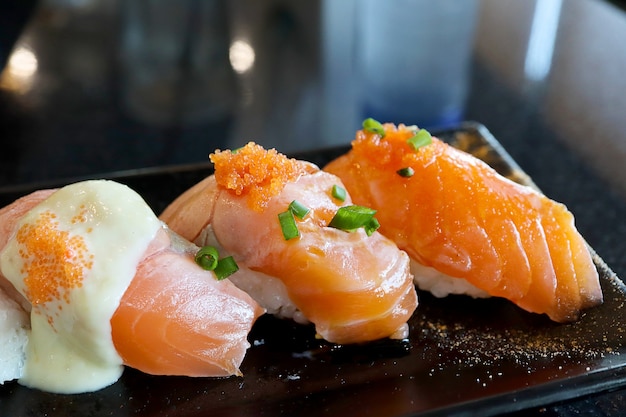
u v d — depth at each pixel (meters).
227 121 0.37
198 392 0.23
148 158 0.34
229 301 0.23
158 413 0.23
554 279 0.25
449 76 0.39
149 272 0.23
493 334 0.25
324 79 0.40
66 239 0.22
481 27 0.44
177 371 0.23
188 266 0.23
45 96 0.38
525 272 0.25
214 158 0.24
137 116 0.37
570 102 0.38
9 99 0.38
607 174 0.33
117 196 0.23
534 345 0.24
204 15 0.45
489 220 0.25
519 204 0.25
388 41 0.41
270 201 0.24
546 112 0.37
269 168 0.24
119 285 0.22
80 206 0.23
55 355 0.23
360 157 0.26
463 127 0.32
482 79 0.40
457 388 0.23
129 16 0.45
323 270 0.23
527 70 0.40
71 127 0.36
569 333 0.24
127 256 0.22
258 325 0.25
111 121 0.37
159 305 0.22
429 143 0.25
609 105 0.38
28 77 0.39
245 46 0.42
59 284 0.22
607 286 0.25
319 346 0.25
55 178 0.33
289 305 0.25
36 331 0.23
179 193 0.29
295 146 0.35
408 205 0.25
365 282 0.24
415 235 0.25
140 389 0.23
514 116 0.37
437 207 0.25
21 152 0.35
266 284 0.25
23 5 0.45
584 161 0.34
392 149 0.26
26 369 0.23
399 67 0.40
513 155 0.34
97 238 0.22
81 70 0.40
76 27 0.43
